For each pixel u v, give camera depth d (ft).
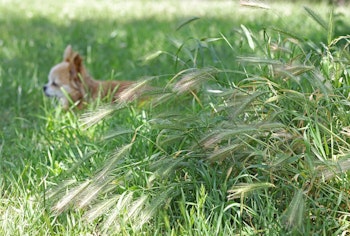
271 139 16.24
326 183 15.49
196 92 19.94
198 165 16.58
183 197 15.80
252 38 19.88
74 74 26.61
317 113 15.99
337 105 16.22
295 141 15.31
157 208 15.84
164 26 46.24
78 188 15.83
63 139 21.89
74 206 16.11
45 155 20.33
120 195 15.80
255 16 47.32
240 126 15.19
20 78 30.19
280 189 15.72
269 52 17.49
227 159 16.33
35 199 17.65
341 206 15.58
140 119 20.15
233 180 15.98
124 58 35.24
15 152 21.63
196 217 15.88
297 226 14.10
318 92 16.19
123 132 16.65
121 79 30.94
